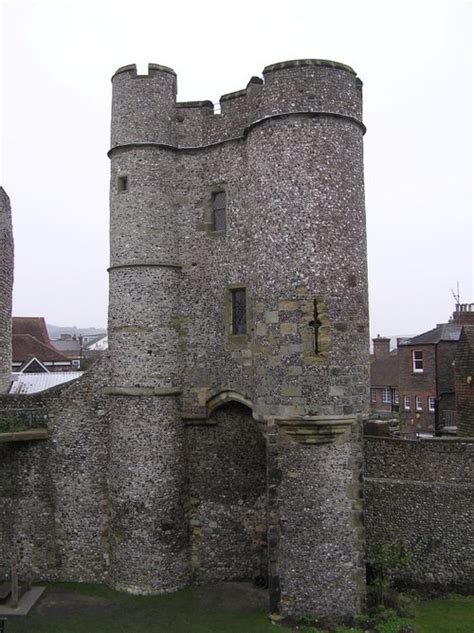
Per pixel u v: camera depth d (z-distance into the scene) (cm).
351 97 1236
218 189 1405
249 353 1327
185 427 1405
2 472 1427
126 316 1376
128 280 1383
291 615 1140
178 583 1335
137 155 1402
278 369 1178
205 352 1391
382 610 1165
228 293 1375
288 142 1208
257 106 1272
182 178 1437
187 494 1392
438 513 1377
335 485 1147
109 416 1412
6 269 1859
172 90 1441
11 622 1156
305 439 1155
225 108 1408
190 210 1429
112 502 1367
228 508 1378
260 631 1102
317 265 1177
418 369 2955
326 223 1188
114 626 1133
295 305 1176
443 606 1250
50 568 1405
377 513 1419
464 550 1350
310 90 1207
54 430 1430
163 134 1414
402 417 2969
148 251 1383
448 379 2825
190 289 1416
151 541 1316
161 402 1360
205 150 1425
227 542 1374
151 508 1323
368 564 1308
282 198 1203
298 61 1215
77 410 1429
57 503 1417
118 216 1408
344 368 1167
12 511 1422
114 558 1353
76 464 1417
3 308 1830
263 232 1226
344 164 1215
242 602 1248
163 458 1346
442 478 1416
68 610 1216
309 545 1141
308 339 1166
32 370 3297
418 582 1362
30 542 1415
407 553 1332
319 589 1130
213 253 1402
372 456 1470
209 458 1394
